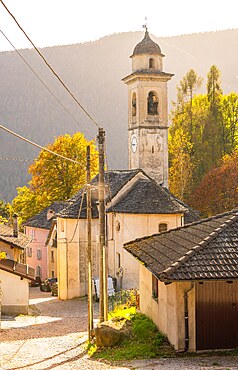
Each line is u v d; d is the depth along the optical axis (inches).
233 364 714.2
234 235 829.2
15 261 1770.4
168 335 845.8
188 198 3051.2
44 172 2760.8
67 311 1626.5
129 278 1796.3
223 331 802.2
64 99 6230.3
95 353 871.1
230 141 3417.8
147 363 745.0
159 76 2249.0
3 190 6048.2
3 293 1574.8
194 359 757.9
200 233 887.7
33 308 1718.8
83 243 1931.6
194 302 796.0
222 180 2844.5
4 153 6368.1
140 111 2250.2
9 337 1090.7
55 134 6555.1
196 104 3572.8
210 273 748.0
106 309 1027.9
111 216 1856.5
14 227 2010.3
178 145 3248.0
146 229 1777.8
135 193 1851.6
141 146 2255.2
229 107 3459.6
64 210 1957.4
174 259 797.2
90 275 1042.7
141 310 1116.5
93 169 2783.0
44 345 978.7
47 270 2751.0
